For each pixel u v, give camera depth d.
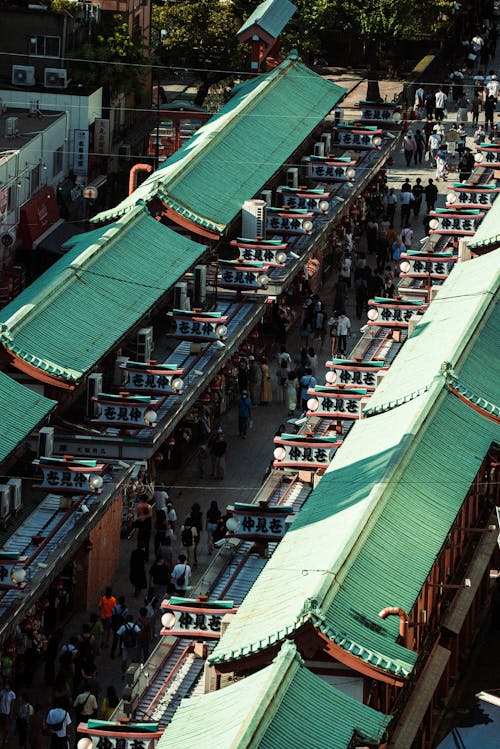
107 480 136.12
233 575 124.19
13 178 176.75
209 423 160.38
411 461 123.81
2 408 132.25
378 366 145.62
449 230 186.00
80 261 156.50
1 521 128.62
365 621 105.94
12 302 152.25
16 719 117.19
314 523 119.00
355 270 196.50
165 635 114.88
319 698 99.31
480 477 134.00
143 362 153.25
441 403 132.88
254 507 124.50
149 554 140.38
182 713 102.12
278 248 174.50
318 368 178.25
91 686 117.88
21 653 121.44
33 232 180.25
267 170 195.25
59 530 128.62
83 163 197.75
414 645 115.25
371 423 136.00
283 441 135.75
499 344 147.25
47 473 130.88
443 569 124.06
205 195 182.25
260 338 181.38
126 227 167.12
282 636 102.56
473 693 123.25
